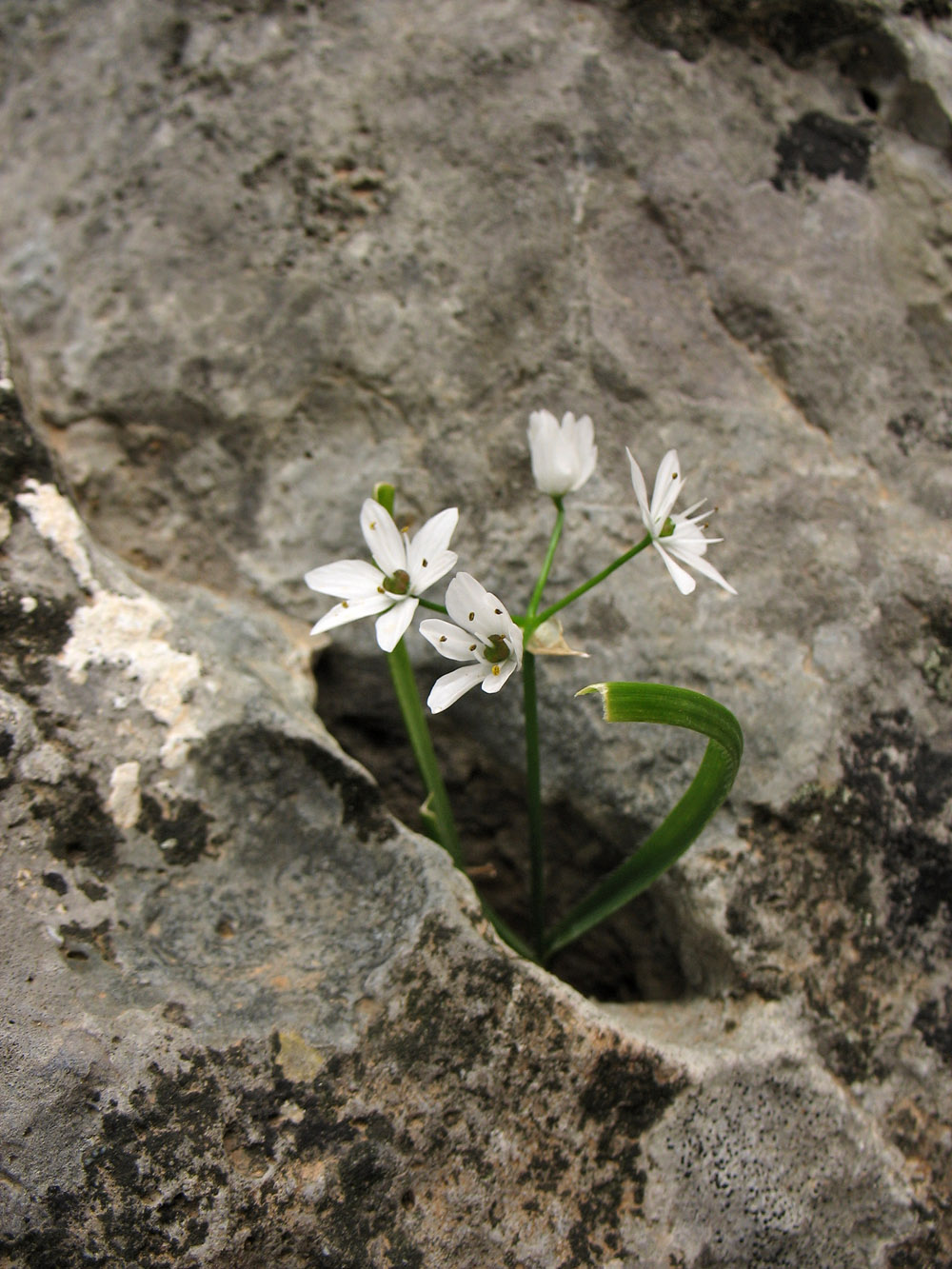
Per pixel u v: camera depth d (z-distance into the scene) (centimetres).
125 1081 12
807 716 16
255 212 18
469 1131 13
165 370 18
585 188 18
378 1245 12
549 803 17
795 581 17
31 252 19
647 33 18
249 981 13
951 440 18
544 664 17
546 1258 13
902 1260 14
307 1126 12
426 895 14
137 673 15
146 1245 12
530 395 17
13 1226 12
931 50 18
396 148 18
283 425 18
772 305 18
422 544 13
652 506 13
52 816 14
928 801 16
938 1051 15
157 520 18
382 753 18
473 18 18
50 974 13
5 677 14
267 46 19
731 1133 14
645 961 17
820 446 18
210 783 15
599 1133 13
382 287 18
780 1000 15
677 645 16
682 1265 13
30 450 15
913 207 19
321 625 13
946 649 17
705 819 14
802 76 19
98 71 19
